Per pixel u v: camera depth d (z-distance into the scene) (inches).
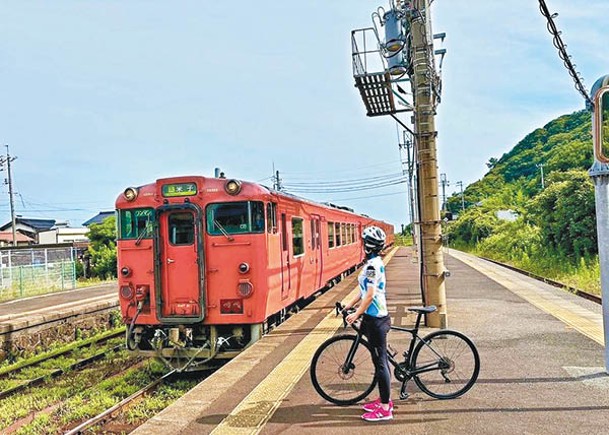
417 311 225.0
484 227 1946.4
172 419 212.5
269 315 370.6
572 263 804.0
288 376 265.1
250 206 356.5
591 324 374.9
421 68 369.7
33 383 396.5
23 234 2132.1
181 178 362.3
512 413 207.0
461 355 227.9
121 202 373.4
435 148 369.7
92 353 506.0
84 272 1565.0
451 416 206.1
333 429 197.5
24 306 722.2
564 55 253.3
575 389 232.5
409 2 380.2
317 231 571.5
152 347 364.8
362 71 400.2
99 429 270.1
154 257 362.0
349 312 218.4
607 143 244.1
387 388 204.7
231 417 212.1
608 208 247.4
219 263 357.1
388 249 1756.9
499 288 602.2
